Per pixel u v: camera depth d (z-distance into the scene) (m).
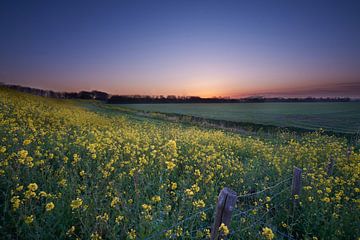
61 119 17.28
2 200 4.48
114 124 19.56
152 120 33.38
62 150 7.02
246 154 11.12
